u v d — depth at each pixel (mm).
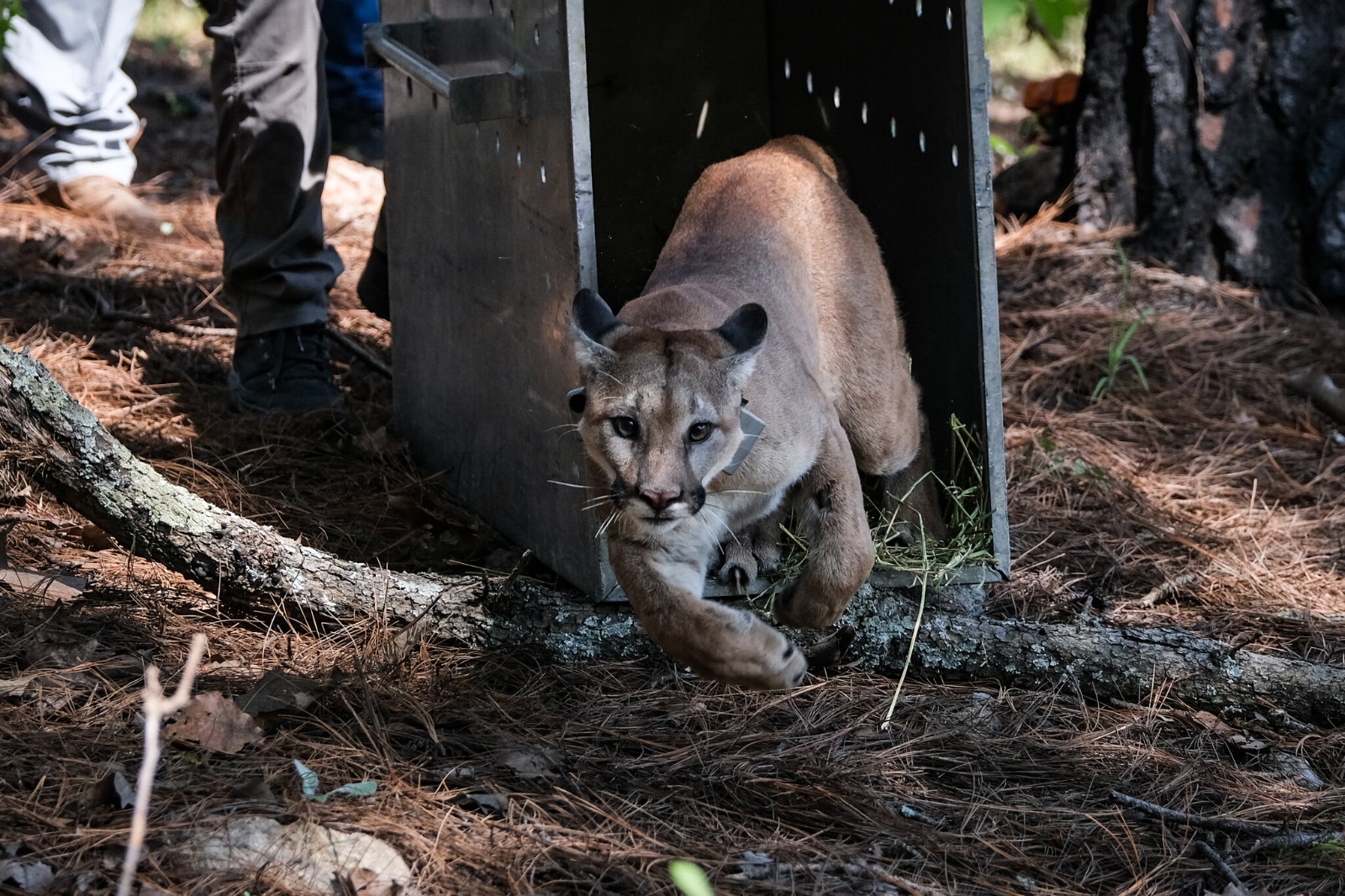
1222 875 5480
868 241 7945
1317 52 11695
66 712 5773
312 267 9562
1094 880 5457
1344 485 9508
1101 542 8523
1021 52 21531
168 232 12812
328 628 6871
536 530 7652
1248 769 6367
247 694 6000
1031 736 6453
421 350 8930
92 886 4695
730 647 5840
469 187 7844
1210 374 10984
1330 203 11719
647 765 5953
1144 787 6133
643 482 5879
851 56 8875
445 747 5902
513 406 7703
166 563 6883
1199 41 11805
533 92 6828
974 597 7367
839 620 6949
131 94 12992
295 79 9055
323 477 8758
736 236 7277
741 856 5305
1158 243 12281
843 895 5109
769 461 6406
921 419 8023
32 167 13000
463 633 6785
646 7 9836
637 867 5176
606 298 10031
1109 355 10953
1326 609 7844
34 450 6738
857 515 6711
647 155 10062
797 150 8148
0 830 4941
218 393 9805
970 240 7375
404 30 8594
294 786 5367
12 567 6945
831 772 5949
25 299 10789
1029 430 9961
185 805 5164
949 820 5773
